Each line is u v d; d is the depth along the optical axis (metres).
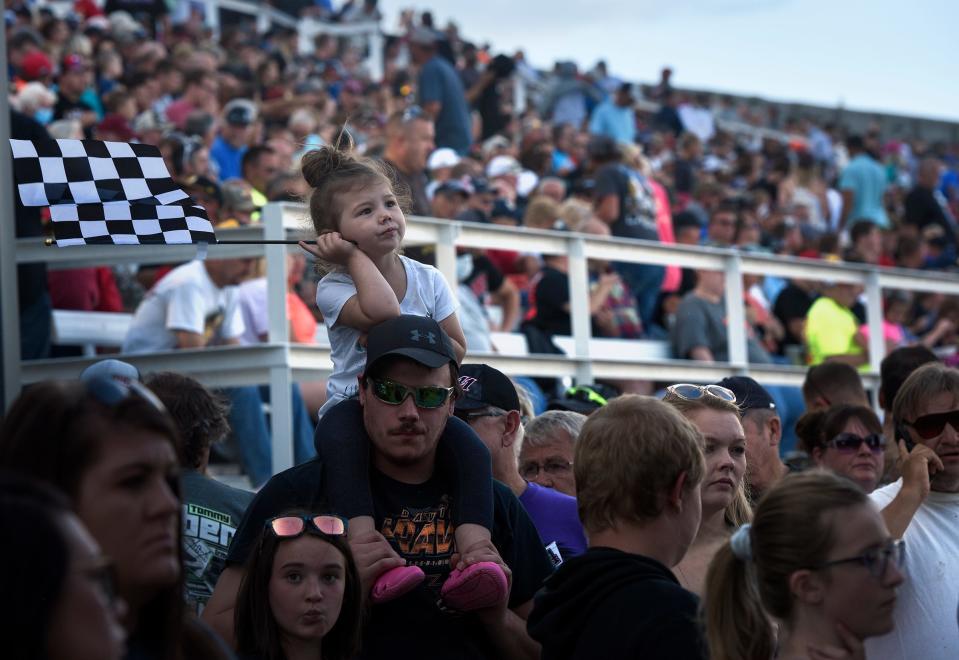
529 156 22.50
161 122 19.12
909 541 7.00
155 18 28.25
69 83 18.75
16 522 3.03
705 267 14.23
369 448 6.26
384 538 6.00
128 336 11.72
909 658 6.79
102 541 3.88
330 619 5.79
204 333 11.73
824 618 4.86
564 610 5.24
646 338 16.61
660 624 4.97
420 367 6.06
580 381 12.72
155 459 3.98
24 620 3.00
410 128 14.63
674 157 30.20
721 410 6.74
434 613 6.09
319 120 21.97
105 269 13.42
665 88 40.94
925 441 7.34
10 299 9.36
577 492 5.55
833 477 4.98
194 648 4.38
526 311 16.12
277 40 31.48
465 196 15.20
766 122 46.19
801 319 17.45
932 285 17.02
